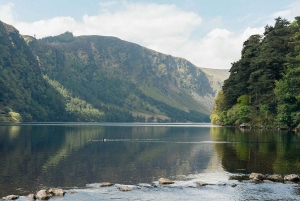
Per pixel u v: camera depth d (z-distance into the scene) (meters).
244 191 25.12
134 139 78.56
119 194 24.34
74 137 84.06
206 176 31.23
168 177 30.89
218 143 63.78
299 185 27.02
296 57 93.75
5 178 30.36
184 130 138.62
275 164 37.28
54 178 30.44
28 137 81.44
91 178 30.50
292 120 95.56
